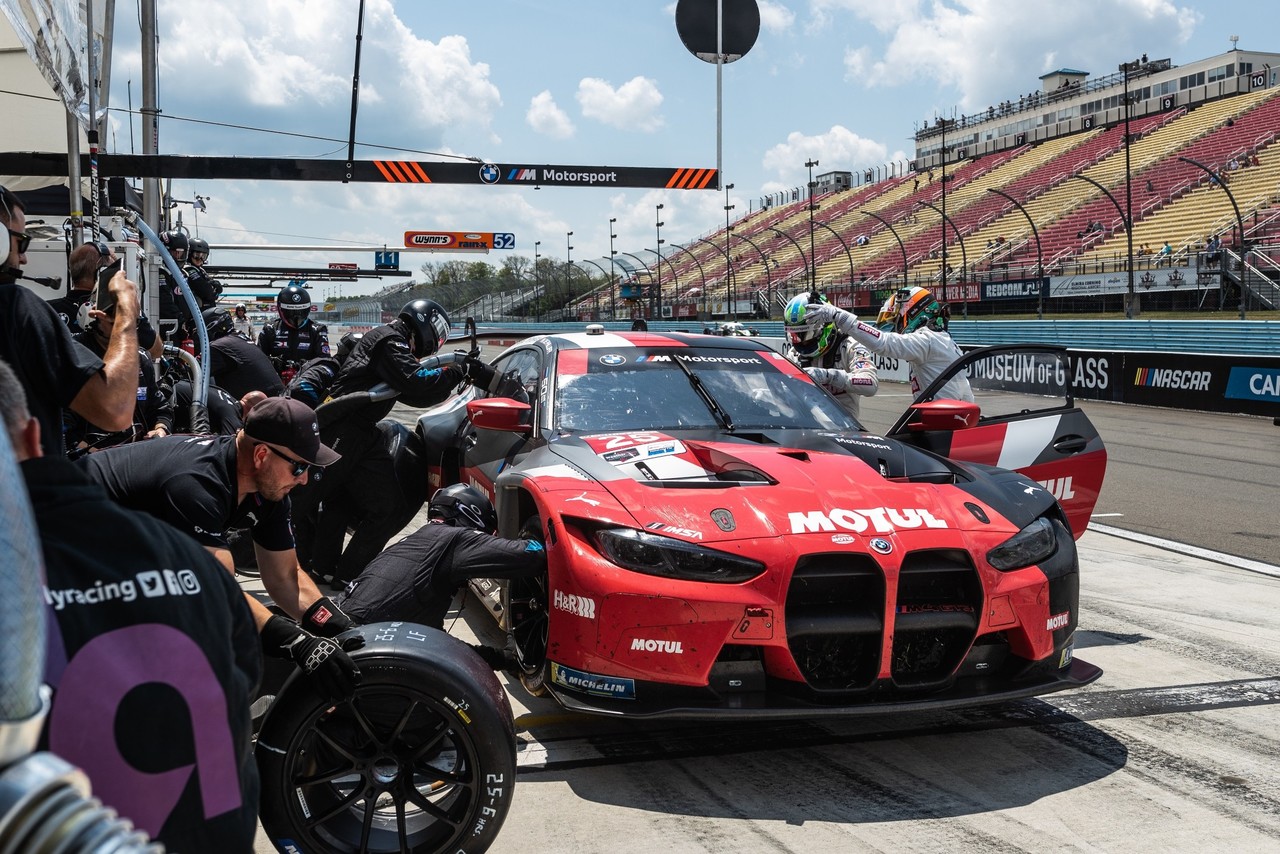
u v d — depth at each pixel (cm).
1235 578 568
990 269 4003
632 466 361
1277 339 1891
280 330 850
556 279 5684
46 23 452
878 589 305
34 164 875
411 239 3456
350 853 238
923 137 9481
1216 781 306
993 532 328
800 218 6706
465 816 238
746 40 927
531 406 445
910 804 291
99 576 116
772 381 457
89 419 232
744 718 291
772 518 317
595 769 317
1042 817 282
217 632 127
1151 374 1711
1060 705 372
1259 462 1062
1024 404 445
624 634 300
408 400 497
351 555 519
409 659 231
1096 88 7875
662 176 1318
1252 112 4434
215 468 231
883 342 495
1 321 218
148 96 1102
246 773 133
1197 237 3350
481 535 327
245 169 1154
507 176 1277
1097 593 534
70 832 80
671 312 5591
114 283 246
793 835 272
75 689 110
